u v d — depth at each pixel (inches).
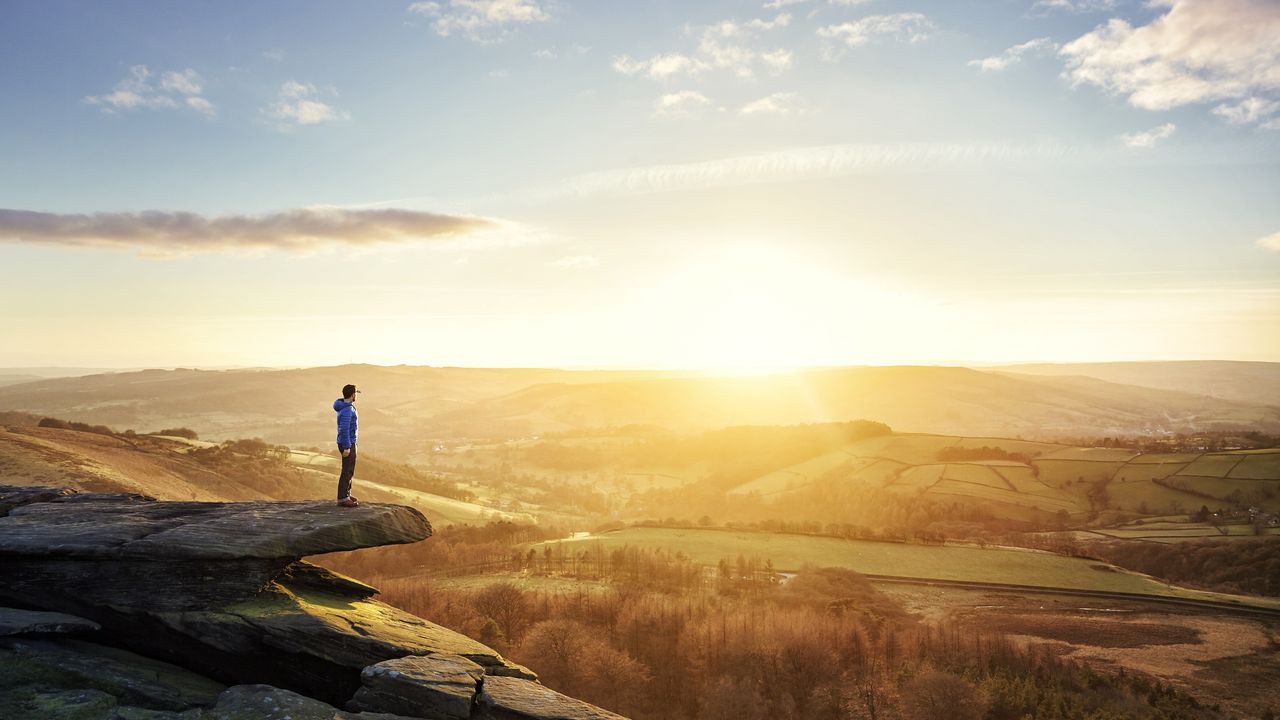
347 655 724.0
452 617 3567.9
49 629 719.1
